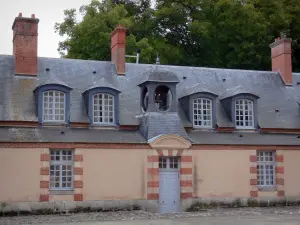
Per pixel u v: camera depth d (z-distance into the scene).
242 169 26.97
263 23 43.44
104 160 24.64
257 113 29.05
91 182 24.30
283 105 30.81
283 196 27.59
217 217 21.84
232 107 28.42
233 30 43.09
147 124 25.91
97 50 41.03
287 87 32.22
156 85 26.70
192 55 46.72
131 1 49.53
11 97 25.55
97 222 19.92
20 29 27.03
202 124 27.94
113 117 26.38
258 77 32.22
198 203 25.91
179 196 25.61
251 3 44.81
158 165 25.31
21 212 23.00
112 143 24.81
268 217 21.78
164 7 46.09
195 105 27.95
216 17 44.28
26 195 23.17
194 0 46.66
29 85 26.44
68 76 27.88
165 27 47.00
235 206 26.58
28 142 23.44
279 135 28.84
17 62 26.81
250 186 27.02
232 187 26.64
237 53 43.16
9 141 23.14
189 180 25.77
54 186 24.03
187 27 46.84
